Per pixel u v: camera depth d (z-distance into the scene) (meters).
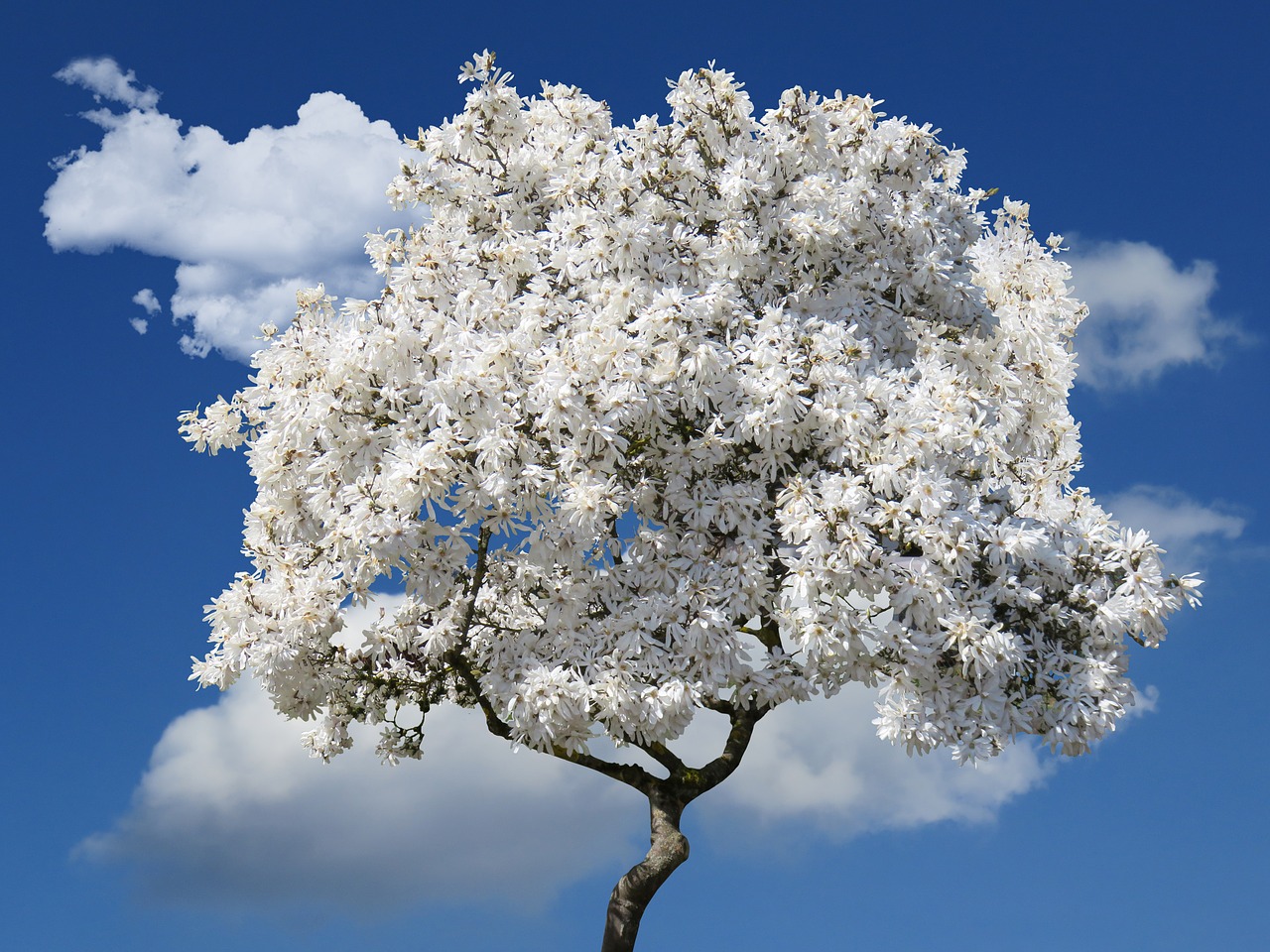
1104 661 9.21
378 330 9.36
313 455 9.84
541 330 9.55
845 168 10.73
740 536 9.39
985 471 10.02
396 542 8.91
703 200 10.34
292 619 10.36
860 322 10.04
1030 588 9.45
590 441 8.84
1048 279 12.72
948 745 8.84
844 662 9.22
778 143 10.45
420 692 12.25
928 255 9.98
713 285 9.40
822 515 8.76
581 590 9.84
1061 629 9.41
